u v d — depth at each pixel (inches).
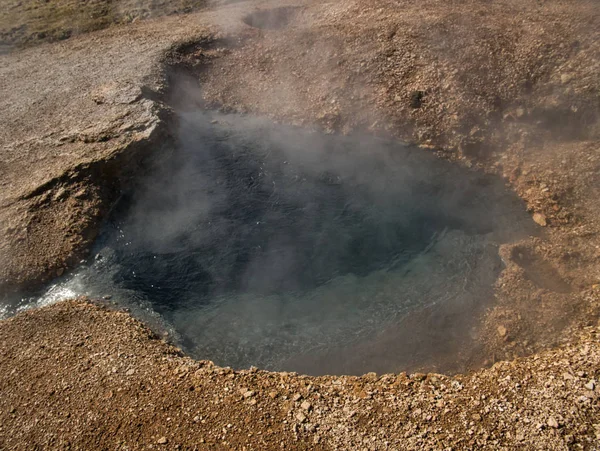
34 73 504.7
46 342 250.7
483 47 432.5
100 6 639.1
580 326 262.5
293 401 216.2
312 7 560.1
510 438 195.0
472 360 258.8
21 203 331.9
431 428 202.1
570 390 209.2
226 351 269.6
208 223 354.6
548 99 395.9
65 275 304.8
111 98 427.5
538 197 355.6
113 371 232.2
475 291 297.3
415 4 502.6
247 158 413.7
